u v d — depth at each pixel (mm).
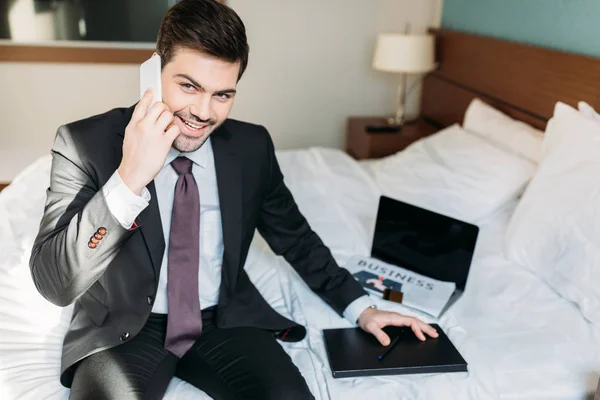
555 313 1495
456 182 2105
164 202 1208
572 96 2043
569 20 2117
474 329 1424
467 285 1640
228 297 1294
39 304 1340
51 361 1223
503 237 1896
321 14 3336
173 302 1196
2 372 1149
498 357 1314
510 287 1615
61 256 975
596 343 1379
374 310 1386
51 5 3074
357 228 1946
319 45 3398
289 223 1431
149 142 949
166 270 1211
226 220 1244
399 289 1587
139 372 1117
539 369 1285
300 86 3463
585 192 1553
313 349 1325
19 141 3262
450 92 3061
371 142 3070
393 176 2324
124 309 1170
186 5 1040
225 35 1021
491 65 2615
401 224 1704
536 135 2137
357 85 3518
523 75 2354
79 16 3125
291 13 3301
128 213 973
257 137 1326
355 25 3395
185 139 1105
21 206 1647
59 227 1055
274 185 1386
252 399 1098
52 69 3178
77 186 1104
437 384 1221
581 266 1505
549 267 1605
